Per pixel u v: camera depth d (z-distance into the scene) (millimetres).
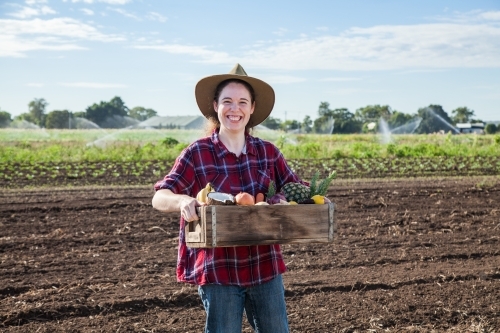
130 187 15914
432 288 7125
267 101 4371
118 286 7086
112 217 11148
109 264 8102
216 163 4168
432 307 6469
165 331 5793
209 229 3732
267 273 4051
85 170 20609
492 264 8250
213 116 4398
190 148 4184
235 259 3990
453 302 6629
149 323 5984
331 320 6090
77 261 8219
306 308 6422
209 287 4000
